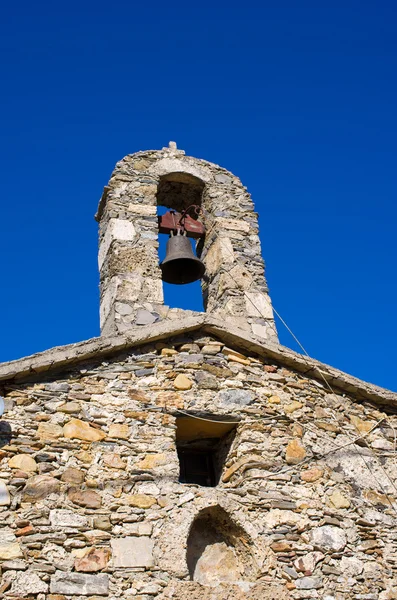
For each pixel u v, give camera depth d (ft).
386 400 26.94
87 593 19.45
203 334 25.73
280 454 24.20
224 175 31.53
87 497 21.07
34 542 19.80
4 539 19.62
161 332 24.63
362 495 24.50
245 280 28.58
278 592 21.34
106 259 28.30
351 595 22.17
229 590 20.84
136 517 21.18
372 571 22.90
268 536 22.36
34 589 19.07
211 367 25.05
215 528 22.85
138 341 24.25
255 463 23.61
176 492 22.06
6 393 22.03
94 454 21.90
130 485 21.72
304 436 24.95
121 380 23.66
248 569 22.09
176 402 23.84
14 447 21.16
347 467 24.95
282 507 23.08
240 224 30.19
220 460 25.09
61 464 21.36
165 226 29.60
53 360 22.66
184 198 31.76
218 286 28.58
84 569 19.83
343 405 26.45
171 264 28.94
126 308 26.37
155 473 22.17
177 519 21.50
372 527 23.89
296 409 25.44
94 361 23.75
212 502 22.25
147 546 20.75
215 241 29.53
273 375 25.88
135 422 22.95
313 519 23.24
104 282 28.14
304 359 26.23
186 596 20.18
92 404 22.81
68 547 20.03
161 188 31.07
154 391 23.85
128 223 28.58
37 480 20.83
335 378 26.40
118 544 20.54
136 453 22.36
